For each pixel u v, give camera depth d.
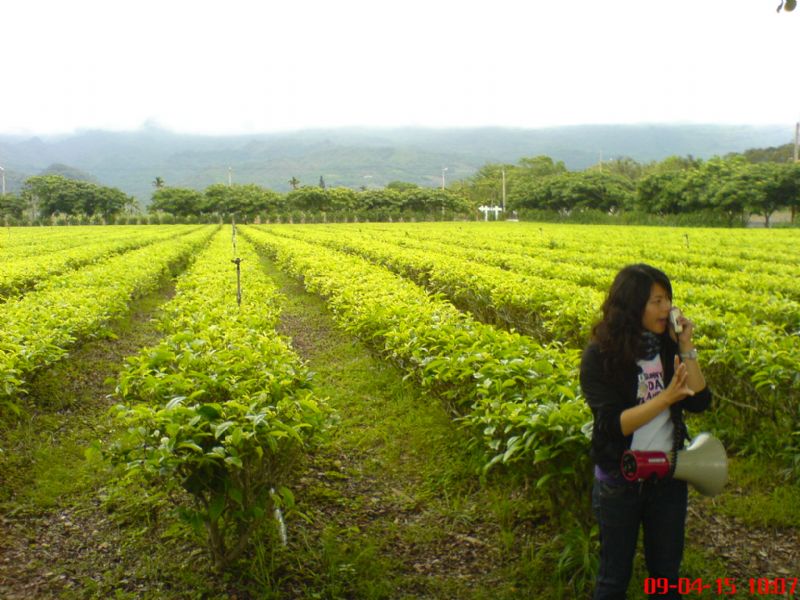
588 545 4.72
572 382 5.54
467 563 5.21
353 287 12.66
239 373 6.12
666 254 24.23
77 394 9.64
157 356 6.36
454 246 31.45
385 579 4.98
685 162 121.81
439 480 6.61
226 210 103.19
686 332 3.57
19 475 6.93
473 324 8.77
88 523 5.95
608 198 86.62
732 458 7.00
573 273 15.98
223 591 4.83
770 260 24.30
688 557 5.09
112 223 100.81
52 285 14.21
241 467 4.25
